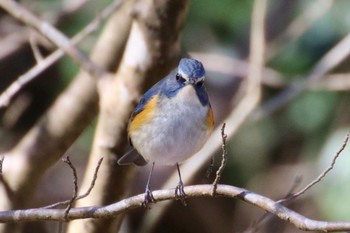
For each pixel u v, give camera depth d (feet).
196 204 51.39
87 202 34.91
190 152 29.30
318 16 45.09
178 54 33.60
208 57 44.68
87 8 46.44
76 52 35.37
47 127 38.06
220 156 48.78
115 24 36.73
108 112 34.22
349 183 40.57
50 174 49.60
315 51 46.75
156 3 32.40
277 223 49.96
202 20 46.80
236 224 51.01
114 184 34.65
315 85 43.19
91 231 34.63
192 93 28.68
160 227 51.96
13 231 38.96
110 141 34.30
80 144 48.47
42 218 25.48
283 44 46.19
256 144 48.70
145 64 33.27
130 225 49.93
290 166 48.73
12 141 50.29
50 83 50.01
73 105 37.42
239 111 41.39
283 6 48.57
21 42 47.93
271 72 43.19
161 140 28.96
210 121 29.17
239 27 47.32
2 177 36.55
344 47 43.27
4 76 50.37
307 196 47.62
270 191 48.57
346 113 46.47
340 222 22.12
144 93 32.40
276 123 48.47
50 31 35.99
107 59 37.14
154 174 49.08
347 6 46.09
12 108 49.78
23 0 46.70
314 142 47.50
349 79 43.21
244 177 48.98
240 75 45.37
